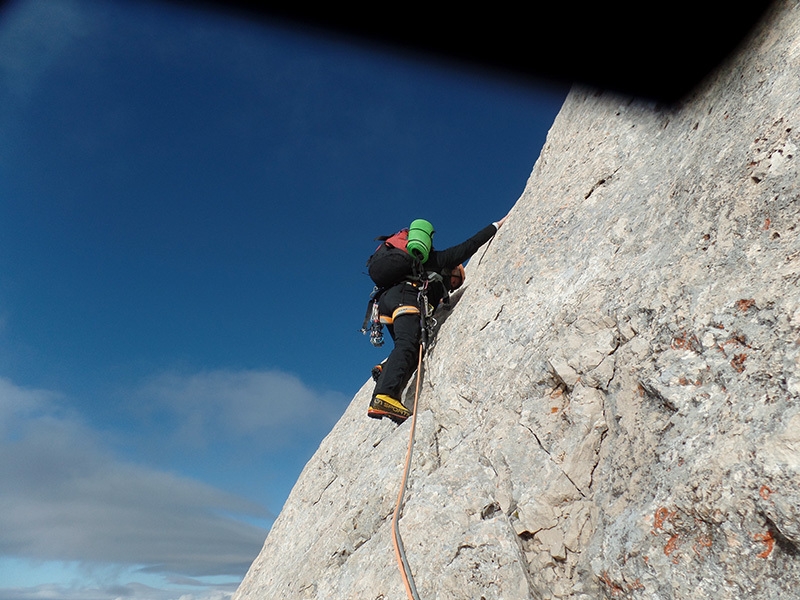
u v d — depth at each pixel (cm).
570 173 423
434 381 424
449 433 376
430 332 475
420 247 462
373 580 300
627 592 186
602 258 322
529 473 266
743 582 155
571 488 244
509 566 252
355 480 458
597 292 287
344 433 576
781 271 185
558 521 242
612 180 374
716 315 200
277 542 569
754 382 173
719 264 213
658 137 343
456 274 524
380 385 432
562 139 486
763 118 220
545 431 272
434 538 287
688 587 167
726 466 165
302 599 385
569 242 372
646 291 245
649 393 217
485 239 508
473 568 258
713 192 231
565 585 229
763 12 257
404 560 288
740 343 187
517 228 455
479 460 312
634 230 307
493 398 345
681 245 238
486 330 395
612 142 397
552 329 302
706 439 178
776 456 152
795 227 190
